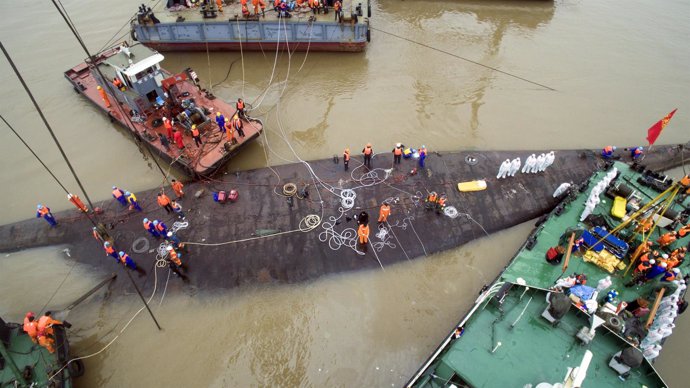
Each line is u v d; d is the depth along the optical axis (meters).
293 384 17.45
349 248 21.11
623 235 19.58
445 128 27.94
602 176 22.58
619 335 14.64
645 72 31.53
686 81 30.80
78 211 23.47
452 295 19.89
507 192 23.27
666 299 16.80
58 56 32.75
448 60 32.97
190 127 24.88
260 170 24.92
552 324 15.19
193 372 17.92
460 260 21.05
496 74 31.72
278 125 28.38
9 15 36.66
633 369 14.14
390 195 23.12
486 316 15.55
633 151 24.62
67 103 29.78
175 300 19.86
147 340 18.80
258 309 19.53
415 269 20.66
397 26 36.28
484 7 38.41
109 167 26.11
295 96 30.53
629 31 35.22
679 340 18.31
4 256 21.89
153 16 30.92
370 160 25.05
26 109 29.33
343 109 29.44
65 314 18.48
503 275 18.50
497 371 14.19
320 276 20.34
